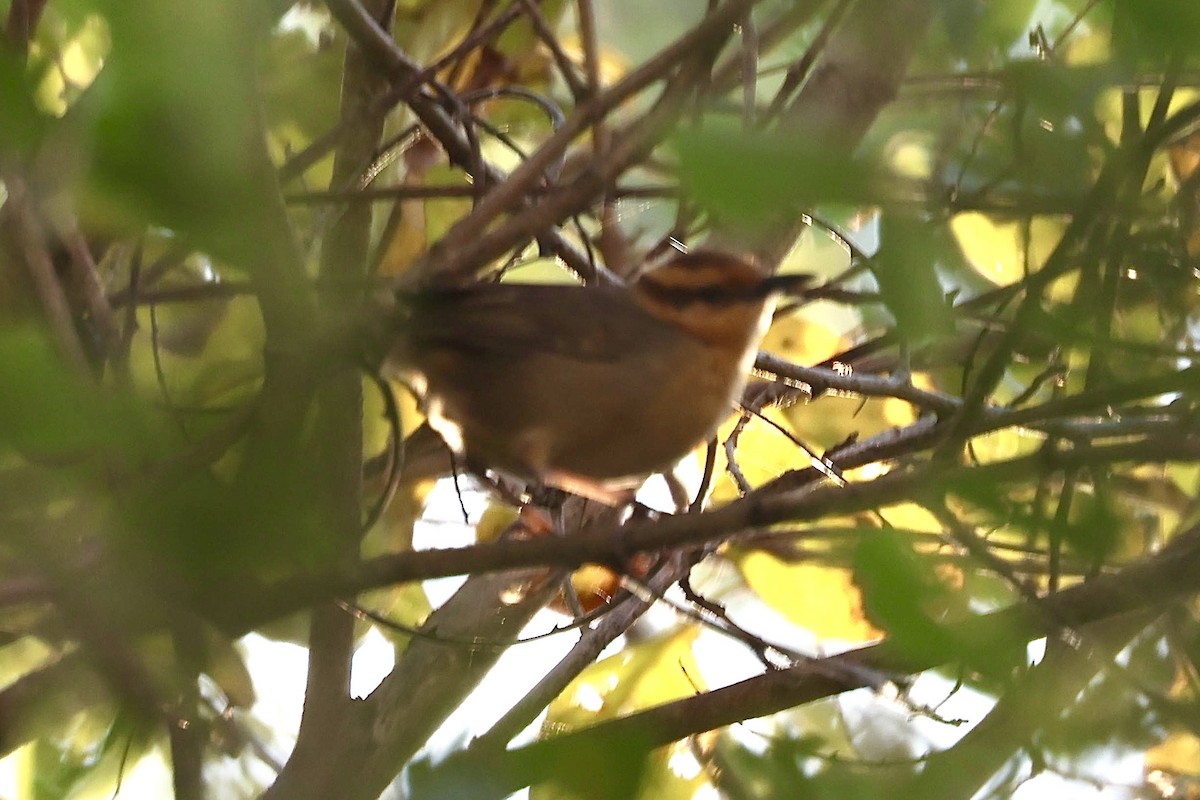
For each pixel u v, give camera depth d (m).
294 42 9.09
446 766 4.95
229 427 5.43
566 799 4.93
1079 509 6.14
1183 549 7.34
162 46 3.09
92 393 3.15
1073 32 7.76
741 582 11.72
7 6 5.77
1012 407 8.06
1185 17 3.55
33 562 4.31
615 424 8.70
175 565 3.82
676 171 2.88
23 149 3.79
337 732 8.57
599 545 6.95
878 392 9.84
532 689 9.06
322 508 6.15
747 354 9.09
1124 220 6.59
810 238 11.67
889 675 7.86
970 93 7.74
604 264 11.34
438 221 11.72
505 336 8.53
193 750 6.82
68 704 7.61
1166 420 7.58
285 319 5.49
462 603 9.93
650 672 11.13
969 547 6.43
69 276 7.09
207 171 3.20
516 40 11.70
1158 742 7.17
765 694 8.07
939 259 4.99
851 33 9.19
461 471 10.21
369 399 10.37
